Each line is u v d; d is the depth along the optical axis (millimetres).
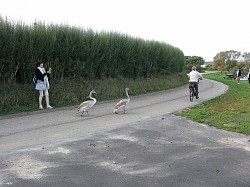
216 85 33938
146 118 12867
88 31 20719
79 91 18125
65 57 18391
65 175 6566
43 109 14992
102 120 12516
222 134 10422
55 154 7824
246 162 7852
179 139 9688
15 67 15719
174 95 22984
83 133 10062
